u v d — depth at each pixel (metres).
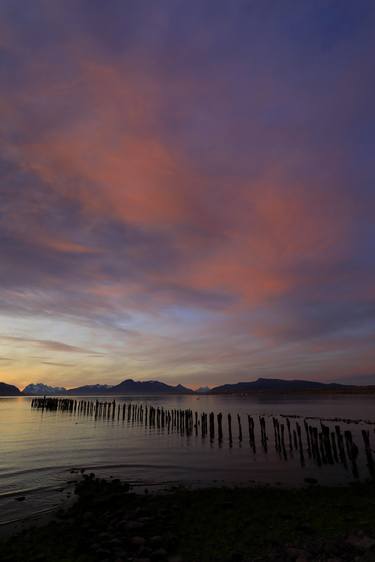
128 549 12.84
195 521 15.97
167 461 31.41
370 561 11.03
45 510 18.14
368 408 101.12
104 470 27.92
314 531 14.23
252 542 13.34
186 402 171.75
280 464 30.23
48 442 43.44
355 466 26.69
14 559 12.55
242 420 72.44
